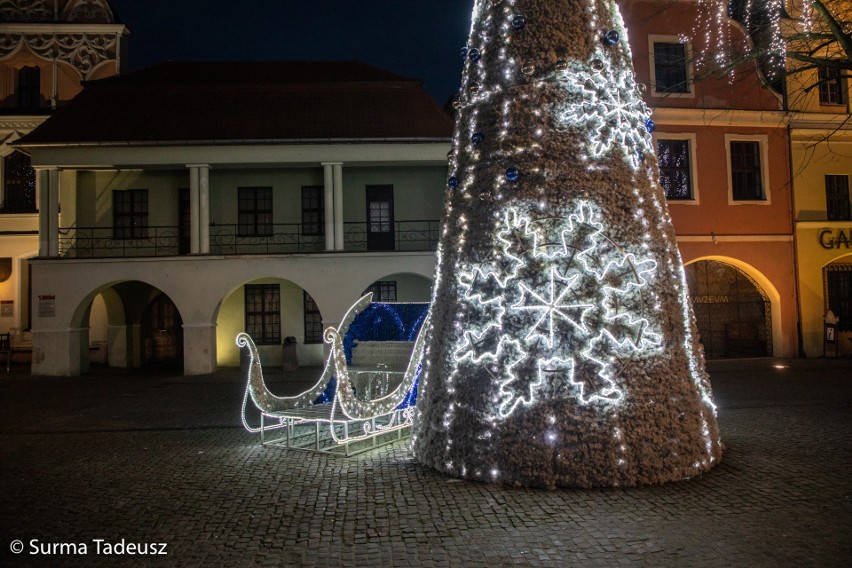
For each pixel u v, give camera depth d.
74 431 9.55
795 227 20.22
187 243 20.55
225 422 10.17
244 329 21.27
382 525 4.89
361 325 10.29
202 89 20.75
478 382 6.13
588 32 6.44
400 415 8.57
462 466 6.09
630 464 5.72
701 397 6.44
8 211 22.72
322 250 20.31
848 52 10.12
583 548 4.36
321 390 9.03
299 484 6.12
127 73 22.30
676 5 19.80
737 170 20.25
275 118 19.89
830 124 20.42
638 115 6.61
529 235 6.10
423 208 21.14
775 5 15.33
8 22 22.50
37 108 22.61
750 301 20.56
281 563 4.21
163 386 15.67
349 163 19.66
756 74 20.03
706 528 4.70
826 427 8.66
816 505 5.20
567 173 6.14
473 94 6.76
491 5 6.77
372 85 21.19
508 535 4.62
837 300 20.70
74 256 19.55
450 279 6.58
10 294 22.67
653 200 6.46
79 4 22.84
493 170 6.38
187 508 5.45
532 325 5.96
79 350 18.75
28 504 5.67
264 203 20.92
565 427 5.74
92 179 20.44
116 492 6.02
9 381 17.20
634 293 6.05
